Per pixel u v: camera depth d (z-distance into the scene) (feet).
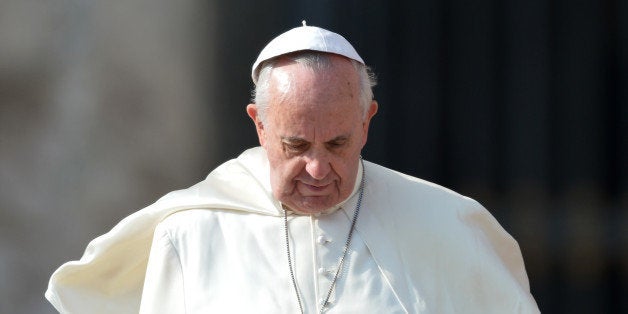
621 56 90.07
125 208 95.14
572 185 91.81
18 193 94.94
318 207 41.47
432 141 91.20
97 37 94.68
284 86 39.68
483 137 91.25
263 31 91.50
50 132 95.40
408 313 42.19
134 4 93.97
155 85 94.48
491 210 92.12
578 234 92.27
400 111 90.99
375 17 89.66
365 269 42.83
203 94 93.86
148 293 42.50
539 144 91.20
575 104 90.89
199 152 94.27
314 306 41.75
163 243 43.16
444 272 43.68
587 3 89.81
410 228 44.09
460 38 90.84
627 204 91.50
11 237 94.63
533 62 90.63
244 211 43.93
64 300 46.96
